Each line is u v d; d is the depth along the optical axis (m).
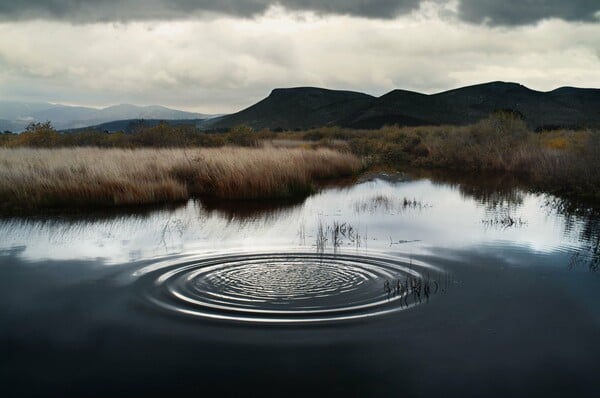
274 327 5.74
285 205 14.67
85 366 4.97
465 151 27.80
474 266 8.13
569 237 10.28
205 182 17.23
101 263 8.44
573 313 6.19
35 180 15.05
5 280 7.56
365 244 9.60
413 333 5.61
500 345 5.36
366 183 20.12
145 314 6.15
